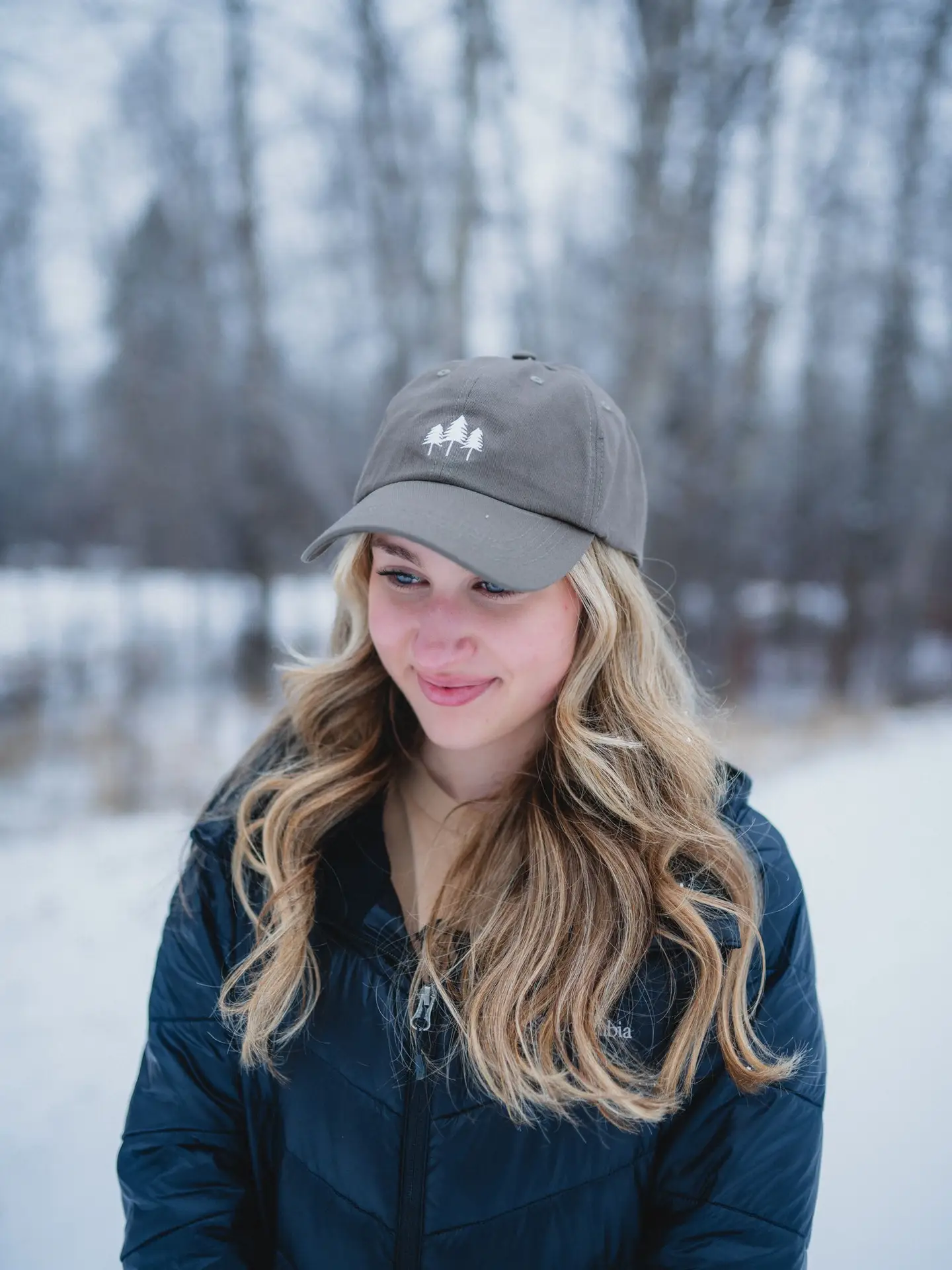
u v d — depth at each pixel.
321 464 10.47
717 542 10.90
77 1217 1.84
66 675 9.90
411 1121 0.92
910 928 3.10
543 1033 0.92
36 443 14.91
